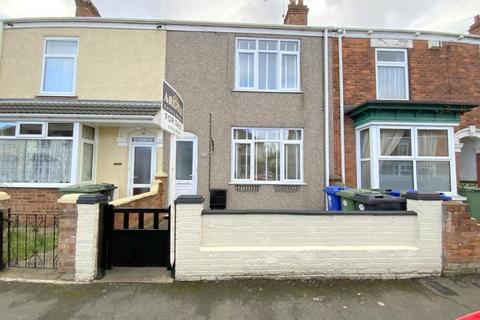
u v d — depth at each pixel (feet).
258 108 30.35
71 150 26.43
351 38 31.42
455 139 30.35
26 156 26.45
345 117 30.63
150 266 14.11
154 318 10.14
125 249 14.12
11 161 26.40
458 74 31.71
